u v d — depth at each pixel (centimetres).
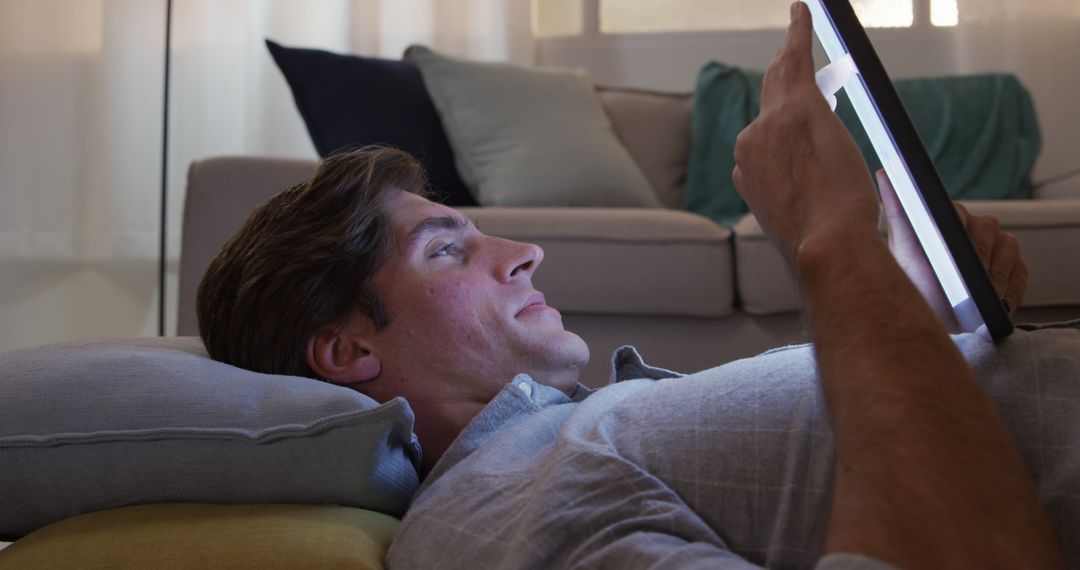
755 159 64
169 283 340
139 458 76
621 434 69
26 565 70
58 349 87
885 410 46
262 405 77
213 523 72
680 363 202
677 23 340
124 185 338
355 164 95
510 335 91
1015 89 290
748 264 198
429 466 91
